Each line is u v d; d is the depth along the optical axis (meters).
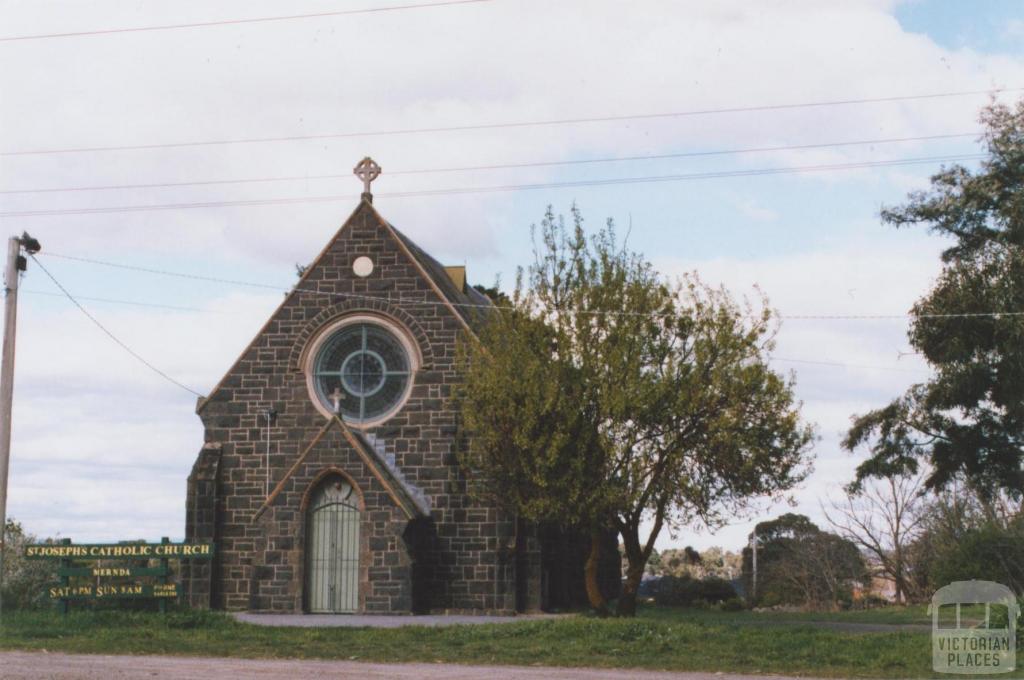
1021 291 43.47
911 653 24.23
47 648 25.64
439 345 40.06
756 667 23.14
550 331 34.53
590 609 42.16
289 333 40.88
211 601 39.09
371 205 41.28
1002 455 47.88
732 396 33.25
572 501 32.91
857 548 63.25
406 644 26.23
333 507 38.38
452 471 39.19
